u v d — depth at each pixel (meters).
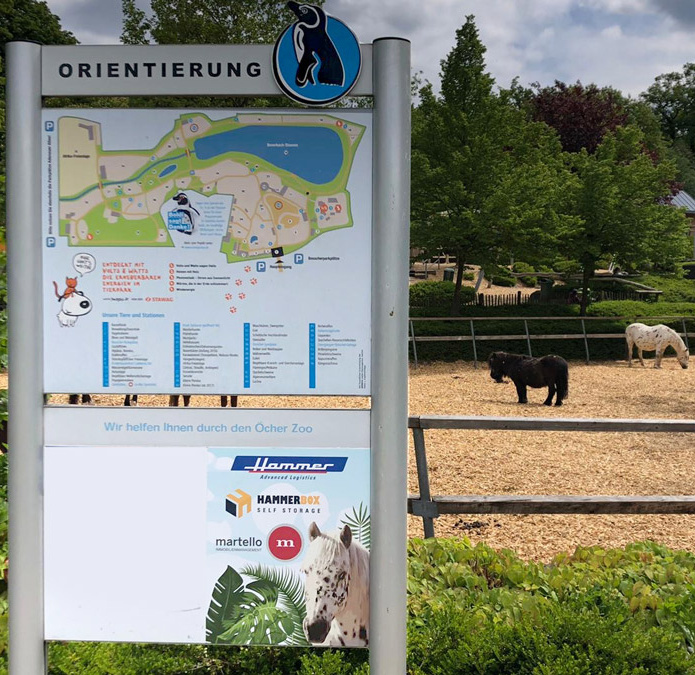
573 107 47.59
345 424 2.77
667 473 8.86
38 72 2.74
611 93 54.59
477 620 3.33
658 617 3.52
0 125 5.12
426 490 4.49
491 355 14.09
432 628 3.25
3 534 3.62
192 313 2.77
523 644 3.08
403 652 2.79
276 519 2.79
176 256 2.77
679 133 81.50
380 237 2.71
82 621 2.83
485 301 25.28
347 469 2.78
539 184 21.41
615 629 3.18
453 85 21.45
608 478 8.62
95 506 2.80
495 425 4.49
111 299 2.78
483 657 3.05
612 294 28.77
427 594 3.70
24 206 2.74
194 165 2.76
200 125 2.75
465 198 20.83
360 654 3.19
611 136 24.50
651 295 29.34
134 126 2.76
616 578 3.93
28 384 2.76
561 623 3.18
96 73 2.75
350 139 2.74
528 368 13.78
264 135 2.75
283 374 2.78
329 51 2.71
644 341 19.58
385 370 2.73
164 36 18.03
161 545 2.80
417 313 22.08
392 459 2.74
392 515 2.76
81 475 2.79
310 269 2.76
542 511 4.48
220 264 2.76
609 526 6.61
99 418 2.78
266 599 2.81
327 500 2.78
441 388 15.77
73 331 2.78
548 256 21.62
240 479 2.78
